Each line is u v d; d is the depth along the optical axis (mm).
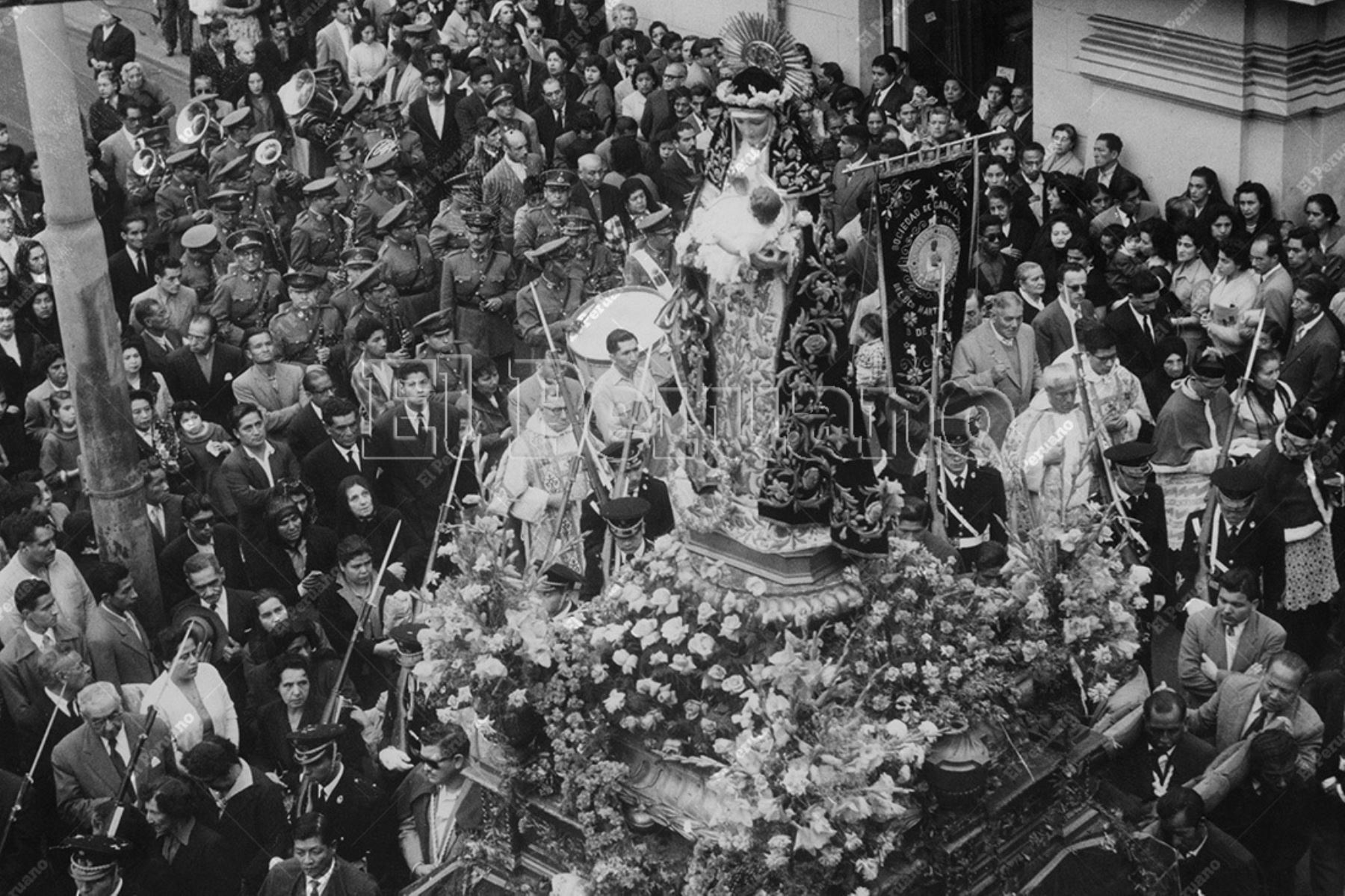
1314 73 23156
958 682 9023
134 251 24141
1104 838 9617
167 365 21062
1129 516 15383
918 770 8633
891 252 12188
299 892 12555
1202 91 23812
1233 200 23578
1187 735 13172
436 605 9477
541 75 29688
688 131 25641
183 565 17594
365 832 13758
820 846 8117
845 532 8578
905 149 23328
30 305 21578
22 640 15102
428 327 20000
